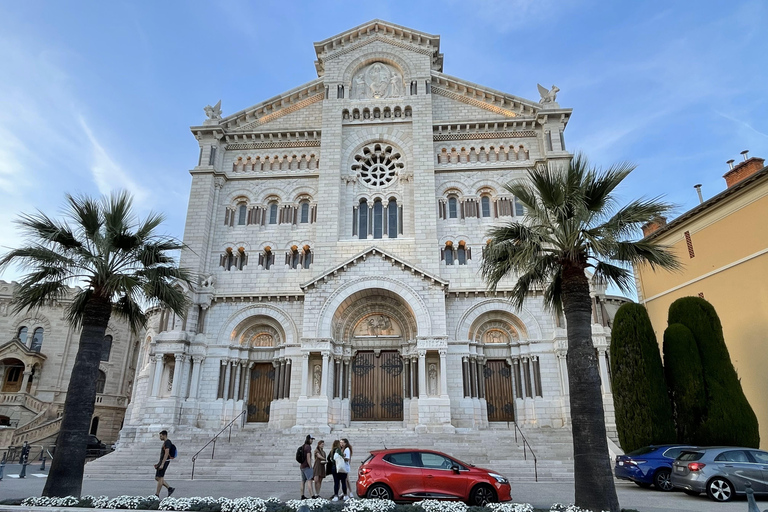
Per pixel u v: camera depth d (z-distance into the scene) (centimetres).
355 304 3766
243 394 3700
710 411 2369
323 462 1945
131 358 6091
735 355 3041
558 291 1994
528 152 4128
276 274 3947
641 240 1828
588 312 1705
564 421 3369
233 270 3975
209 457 2850
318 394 3478
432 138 4103
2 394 5250
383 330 3781
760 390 2869
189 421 3494
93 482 2464
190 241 3947
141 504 1566
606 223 1770
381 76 4403
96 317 1888
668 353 2542
